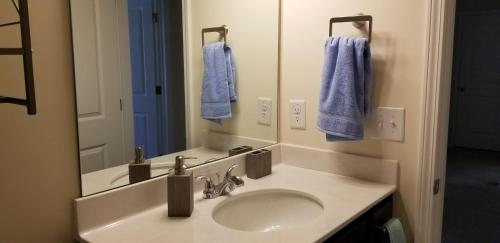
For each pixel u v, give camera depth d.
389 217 1.48
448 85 1.42
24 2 0.74
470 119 5.62
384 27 1.45
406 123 1.45
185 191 1.18
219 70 1.58
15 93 0.95
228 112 1.59
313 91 1.66
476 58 5.44
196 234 1.07
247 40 1.65
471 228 3.01
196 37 1.48
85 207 1.08
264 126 1.74
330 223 1.15
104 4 1.13
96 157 1.13
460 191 3.84
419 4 1.37
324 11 1.59
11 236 0.97
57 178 1.04
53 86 1.02
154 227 1.12
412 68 1.41
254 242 1.02
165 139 1.36
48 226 1.04
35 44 0.97
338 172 1.62
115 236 1.06
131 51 1.23
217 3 1.55
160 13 1.34
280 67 1.75
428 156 1.41
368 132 1.54
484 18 5.30
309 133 1.70
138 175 1.25
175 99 1.41
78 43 1.07
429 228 1.45
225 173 1.51
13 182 0.96
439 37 1.34
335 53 1.43
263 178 1.58
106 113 1.16
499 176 4.30
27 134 0.98
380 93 1.49
